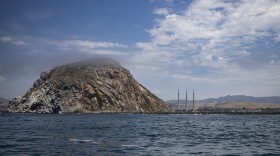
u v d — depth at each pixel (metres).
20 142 45.75
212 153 37.38
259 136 62.78
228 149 41.31
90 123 111.06
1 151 36.41
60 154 34.59
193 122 134.25
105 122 121.62
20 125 93.69
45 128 79.31
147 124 110.88
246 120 165.38
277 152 38.78
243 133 70.94
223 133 70.44
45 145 42.38
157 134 65.19
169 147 42.44
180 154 36.12
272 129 87.19
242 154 36.91
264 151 39.66
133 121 136.88
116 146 42.41
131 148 40.53
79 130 72.81
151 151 38.06
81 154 34.78
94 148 39.88
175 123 122.19
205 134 66.88
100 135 59.78
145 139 53.44
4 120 132.12
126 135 61.22
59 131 68.56
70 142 46.31
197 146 44.25
